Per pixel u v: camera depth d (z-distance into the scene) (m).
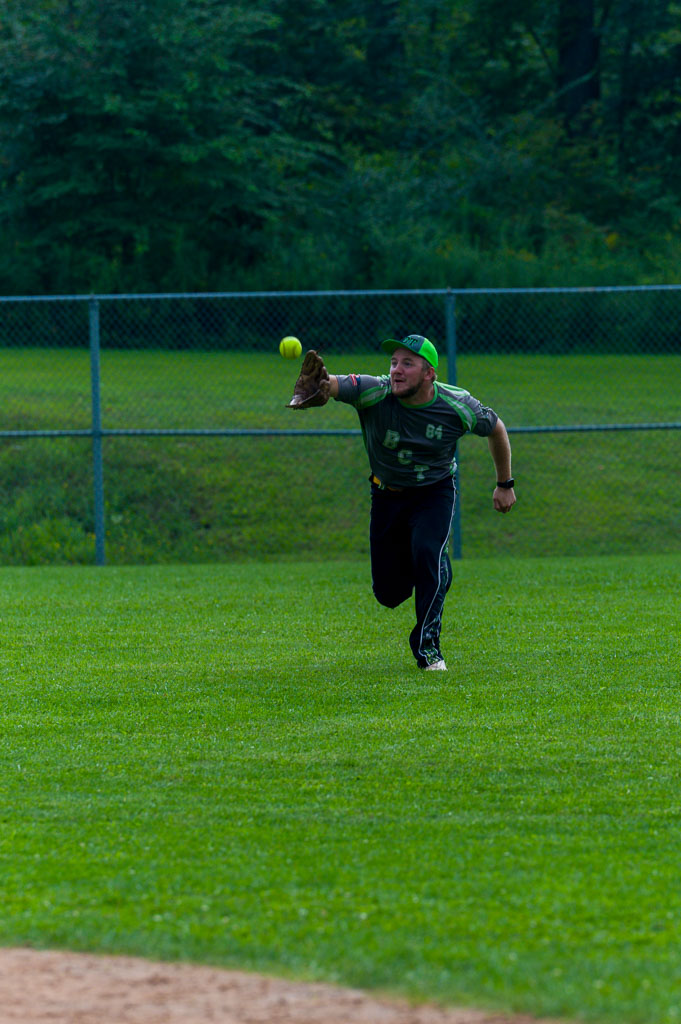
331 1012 10.18
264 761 18.08
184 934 11.76
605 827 14.94
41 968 11.10
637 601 32.56
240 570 40.56
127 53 95.56
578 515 50.19
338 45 122.81
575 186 112.44
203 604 33.00
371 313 80.75
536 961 11.05
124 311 83.69
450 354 43.97
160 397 63.06
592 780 16.89
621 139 126.75
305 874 13.38
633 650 26.00
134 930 11.85
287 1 117.44
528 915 12.13
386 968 10.92
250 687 22.94
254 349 78.44
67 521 48.22
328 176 112.00
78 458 52.38
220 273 96.69
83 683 23.39
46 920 12.13
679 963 10.98
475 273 87.31
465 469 53.78
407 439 23.20
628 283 88.69
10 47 95.25
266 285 92.06
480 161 109.69
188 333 81.81
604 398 64.94
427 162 115.31
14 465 51.28
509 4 120.50
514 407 63.09
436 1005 10.29
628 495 51.88
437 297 80.19
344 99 121.44
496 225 101.75
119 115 95.19
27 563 46.16
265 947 11.42
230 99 102.31
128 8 95.38
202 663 25.19
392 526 24.42
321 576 38.69
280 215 103.00
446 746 18.70
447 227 98.62
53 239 98.38
